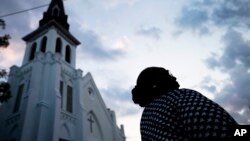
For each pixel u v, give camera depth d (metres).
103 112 30.92
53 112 20.88
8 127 21.52
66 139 22.12
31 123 19.84
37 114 20.55
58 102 21.78
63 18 35.25
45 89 22.91
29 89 22.27
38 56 25.45
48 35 29.05
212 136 1.04
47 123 20.48
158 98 1.65
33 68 24.34
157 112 1.48
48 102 21.94
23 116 20.19
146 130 1.55
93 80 32.00
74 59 31.45
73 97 26.56
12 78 25.97
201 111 1.16
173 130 1.29
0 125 22.16
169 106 1.41
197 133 1.11
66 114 23.50
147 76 1.88
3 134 21.38
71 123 23.81
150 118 1.53
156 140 1.39
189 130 1.16
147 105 1.75
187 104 1.27
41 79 23.86
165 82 1.82
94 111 28.89
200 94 1.35
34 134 19.28
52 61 25.70
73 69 29.34
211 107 1.17
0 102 13.05
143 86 1.87
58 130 20.34
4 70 13.48
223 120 1.08
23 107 21.03
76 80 28.25
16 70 26.95
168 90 1.78
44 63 25.44
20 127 19.55
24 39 32.28
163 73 1.88
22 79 25.78
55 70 24.33
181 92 1.46
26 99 21.45
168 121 1.35
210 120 1.09
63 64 27.80
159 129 1.39
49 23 29.97
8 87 13.31
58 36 30.53
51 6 37.06
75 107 25.72
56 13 35.47
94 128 27.61
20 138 18.20
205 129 1.08
